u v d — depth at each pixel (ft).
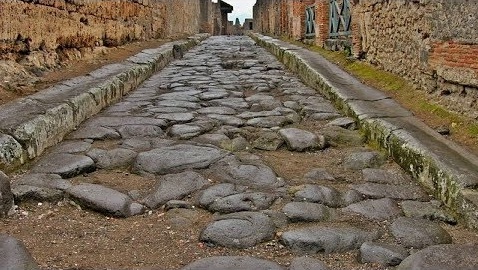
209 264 9.90
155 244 11.10
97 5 34.40
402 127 17.60
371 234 11.46
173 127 20.26
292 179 15.11
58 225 11.94
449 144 15.64
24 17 22.94
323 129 20.13
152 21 54.95
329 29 42.96
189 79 33.86
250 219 11.94
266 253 10.77
